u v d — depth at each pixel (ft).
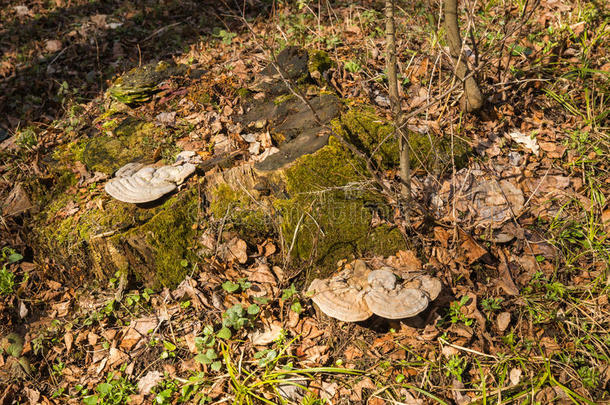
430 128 5.28
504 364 4.12
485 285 4.56
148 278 4.78
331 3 8.10
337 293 4.25
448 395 4.03
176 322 4.56
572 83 5.89
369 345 4.33
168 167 4.95
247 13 8.30
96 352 4.51
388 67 4.35
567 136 5.45
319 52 6.06
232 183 4.83
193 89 5.82
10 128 6.68
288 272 4.72
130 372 4.34
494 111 5.51
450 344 4.24
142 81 6.01
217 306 4.58
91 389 4.32
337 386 4.11
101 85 7.04
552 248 4.70
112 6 9.24
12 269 5.15
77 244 4.75
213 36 7.73
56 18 8.94
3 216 5.26
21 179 5.61
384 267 4.49
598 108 5.64
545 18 6.82
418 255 4.67
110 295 4.81
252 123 5.35
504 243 4.74
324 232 4.70
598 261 4.63
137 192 4.72
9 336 4.69
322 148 4.88
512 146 5.36
